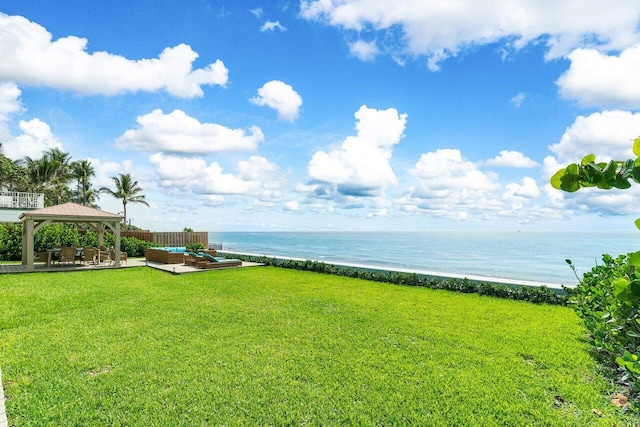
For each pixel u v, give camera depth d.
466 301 9.19
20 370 4.53
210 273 13.99
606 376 4.57
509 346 5.66
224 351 5.27
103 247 17.66
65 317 7.05
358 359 5.04
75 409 3.64
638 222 1.18
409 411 3.70
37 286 10.38
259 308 8.01
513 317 7.55
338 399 3.93
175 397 3.90
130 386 4.14
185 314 7.39
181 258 16.80
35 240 17.88
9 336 5.83
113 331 6.16
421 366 4.84
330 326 6.64
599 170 1.23
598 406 3.81
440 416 3.62
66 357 4.96
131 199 43.97
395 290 10.71
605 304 4.59
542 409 3.74
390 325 6.75
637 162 1.14
